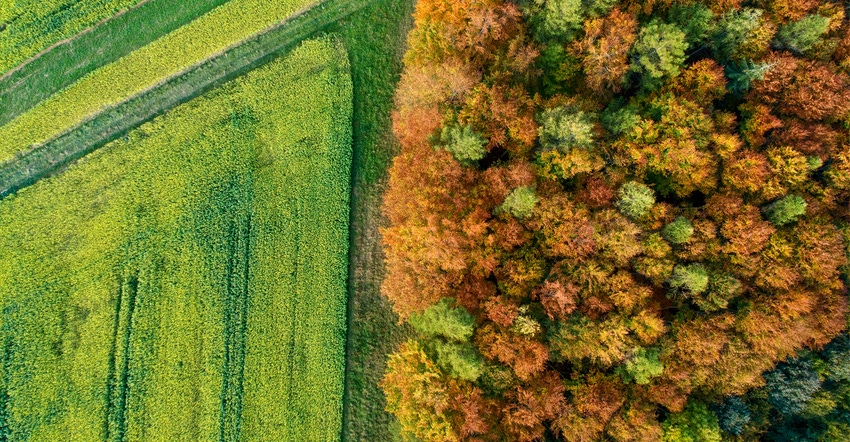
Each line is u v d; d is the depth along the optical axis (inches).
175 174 1755.7
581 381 1401.3
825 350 1461.6
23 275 1721.2
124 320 1705.2
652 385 1387.8
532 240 1453.0
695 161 1401.3
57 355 1690.5
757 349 1386.6
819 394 1427.2
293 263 1728.6
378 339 1724.9
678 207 1465.3
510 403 1403.8
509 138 1475.1
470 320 1365.7
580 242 1381.6
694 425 1368.1
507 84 1508.4
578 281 1387.8
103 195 1754.4
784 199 1403.8
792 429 1459.2
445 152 1445.6
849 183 1432.1
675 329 1405.0
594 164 1402.6
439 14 1488.7
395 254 1512.1
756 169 1408.7
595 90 1509.6
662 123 1425.9
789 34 1497.3
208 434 1664.6
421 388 1406.3
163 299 1712.6
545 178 1440.7
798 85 1471.5
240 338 1699.1
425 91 1464.1
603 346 1359.5
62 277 1723.7
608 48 1444.4
